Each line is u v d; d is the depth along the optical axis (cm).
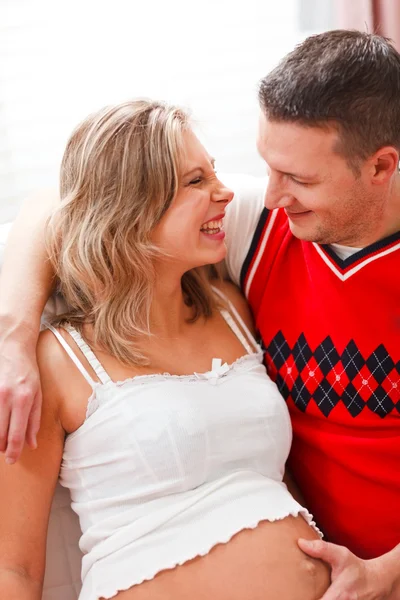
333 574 123
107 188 127
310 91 117
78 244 129
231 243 147
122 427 123
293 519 127
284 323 141
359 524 137
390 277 131
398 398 133
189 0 220
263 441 131
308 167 121
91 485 126
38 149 216
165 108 130
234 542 121
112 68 217
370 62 119
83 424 125
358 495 136
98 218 128
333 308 134
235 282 153
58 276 136
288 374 140
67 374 126
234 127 234
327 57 119
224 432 127
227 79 229
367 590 123
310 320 137
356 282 133
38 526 121
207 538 120
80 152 129
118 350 128
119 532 121
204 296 143
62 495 136
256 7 227
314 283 137
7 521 118
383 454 134
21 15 206
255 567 119
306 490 144
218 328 143
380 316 132
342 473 137
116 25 214
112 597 119
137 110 128
